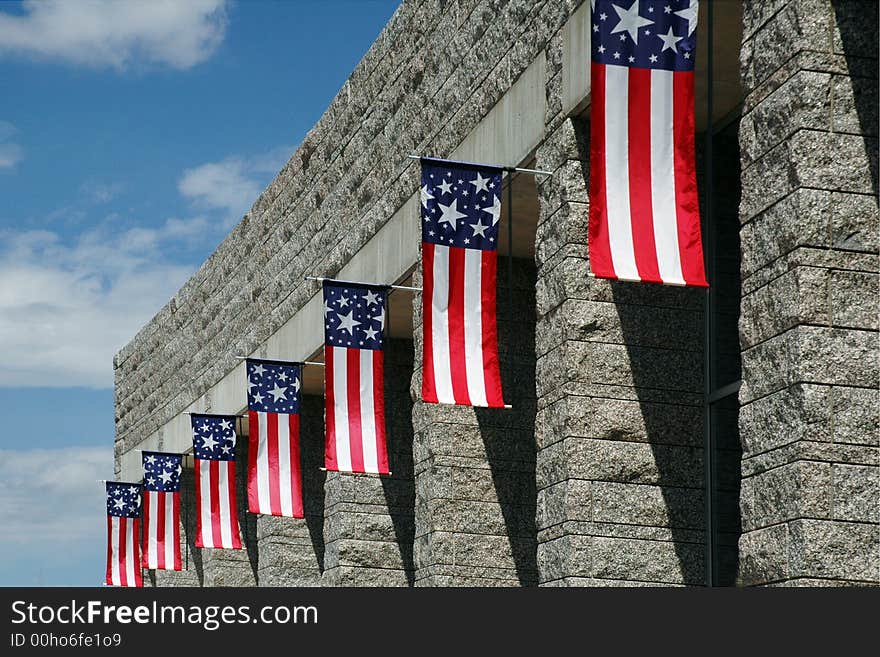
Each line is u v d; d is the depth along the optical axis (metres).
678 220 18.03
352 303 27.48
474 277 22.45
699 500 21.86
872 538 16.38
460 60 27.38
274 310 39.31
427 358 21.97
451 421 27.12
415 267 28.73
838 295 16.78
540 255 23.27
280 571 37.88
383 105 31.61
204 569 44.62
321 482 38.78
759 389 17.42
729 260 21.84
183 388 48.81
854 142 17.03
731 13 20.25
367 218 32.09
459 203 22.61
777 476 16.88
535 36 24.05
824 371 16.62
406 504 33.19
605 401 21.83
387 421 33.53
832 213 16.88
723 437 21.53
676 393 22.08
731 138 22.45
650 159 18.12
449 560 26.53
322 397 39.25
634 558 21.47
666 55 18.28
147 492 42.22
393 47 31.20
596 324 22.02
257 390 31.38
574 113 22.47
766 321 17.38
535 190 25.47
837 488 16.41
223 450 36.62
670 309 22.36
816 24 17.09
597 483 21.56
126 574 45.94
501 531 26.91
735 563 21.02
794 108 17.03
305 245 36.91
